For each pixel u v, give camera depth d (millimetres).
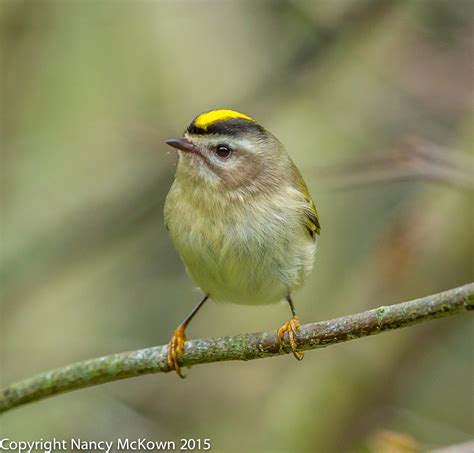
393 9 12680
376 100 13484
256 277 7883
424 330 11930
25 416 11383
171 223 8031
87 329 13148
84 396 11781
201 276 7992
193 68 14641
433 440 11461
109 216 13203
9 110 13766
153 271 13648
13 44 13648
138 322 13125
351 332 6445
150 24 14312
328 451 11742
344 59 13062
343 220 13789
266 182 7992
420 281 11688
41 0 13594
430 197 11906
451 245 11820
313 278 13414
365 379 12008
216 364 12734
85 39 14391
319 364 12406
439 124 13086
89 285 13789
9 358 12484
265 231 7809
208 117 8039
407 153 10383
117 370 7406
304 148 14148
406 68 13195
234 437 11961
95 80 14508
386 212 13656
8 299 12648
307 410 12016
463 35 12898
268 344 6945
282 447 11797
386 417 11781
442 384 12250
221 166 7859
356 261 13258
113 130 13547
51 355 12633
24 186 14352
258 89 13398
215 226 7766
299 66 13172
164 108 14195
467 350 12391
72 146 14750
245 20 13828
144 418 11516
